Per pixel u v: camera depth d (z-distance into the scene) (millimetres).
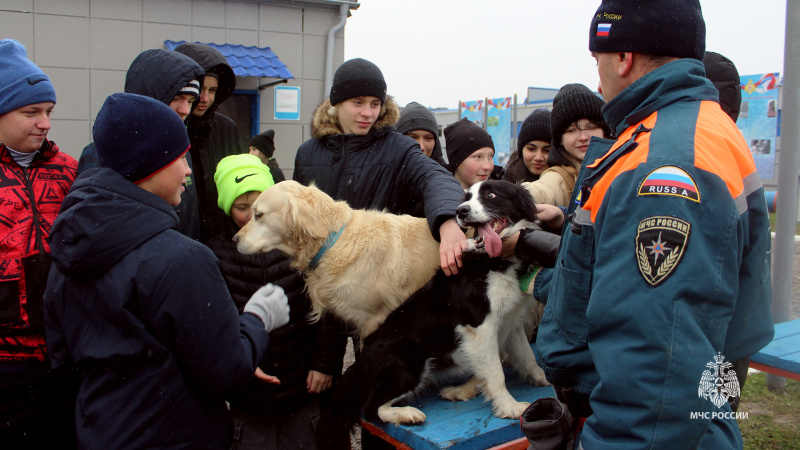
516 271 2332
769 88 10070
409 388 2367
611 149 1449
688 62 1393
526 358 2588
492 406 2312
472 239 2400
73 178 2396
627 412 1159
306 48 8836
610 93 1547
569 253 1482
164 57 2479
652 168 1215
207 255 1713
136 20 7848
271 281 2537
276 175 5508
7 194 2172
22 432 2213
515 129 10578
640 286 1161
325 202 2637
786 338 3318
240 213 2717
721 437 1212
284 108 8844
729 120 1382
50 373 2225
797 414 3811
